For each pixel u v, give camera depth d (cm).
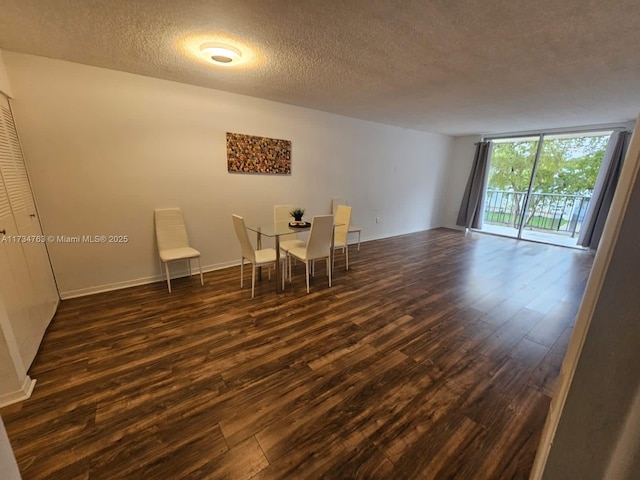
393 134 547
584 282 346
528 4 150
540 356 203
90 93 259
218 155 344
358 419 147
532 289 323
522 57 216
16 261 184
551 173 577
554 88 284
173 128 308
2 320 146
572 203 568
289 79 283
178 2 157
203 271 360
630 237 36
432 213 693
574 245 527
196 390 164
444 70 248
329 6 158
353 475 119
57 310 253
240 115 351
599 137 515
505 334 230
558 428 48
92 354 194
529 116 418
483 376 181
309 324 239
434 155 644
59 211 259
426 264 409
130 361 188
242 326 234
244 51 218
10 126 214
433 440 136
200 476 118
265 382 172
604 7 148
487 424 146
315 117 425
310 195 449
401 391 167
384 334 227
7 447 61
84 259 279
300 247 337
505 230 646
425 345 213
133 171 292
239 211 376
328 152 455
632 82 256
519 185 617
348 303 279
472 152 648
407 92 316
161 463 123
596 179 509
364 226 552
